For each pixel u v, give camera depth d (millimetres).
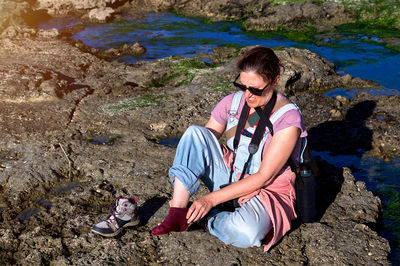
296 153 2732
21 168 3924
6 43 7805
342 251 2846
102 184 3740
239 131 2760
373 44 8109
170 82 6371
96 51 8000
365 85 6180
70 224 3213
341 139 4656
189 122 4977
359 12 9625
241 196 2650
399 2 9625
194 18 10578
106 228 3025
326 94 5934
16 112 5059
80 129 4777
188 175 2666
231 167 2818
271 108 2635
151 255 2904
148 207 3391
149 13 11086
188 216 2551
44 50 7516
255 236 2662
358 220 3191
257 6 10297
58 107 5258
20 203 3506
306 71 6191
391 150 4418
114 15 10844
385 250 2857
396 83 6270
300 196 2900
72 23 10219
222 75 6305
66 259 2859
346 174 3738
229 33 9281
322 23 9570
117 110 5234
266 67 2484
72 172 3918
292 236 2988
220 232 2758
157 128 4895
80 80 6242
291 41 8531
